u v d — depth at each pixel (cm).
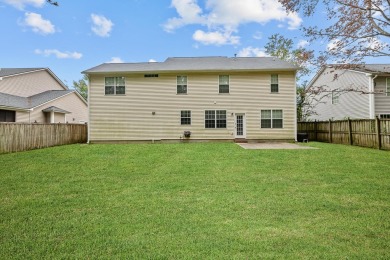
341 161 862
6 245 304
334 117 2077
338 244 299
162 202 468
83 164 859
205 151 1155
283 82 1653
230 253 281
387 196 489
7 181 637
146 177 675
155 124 1675
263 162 868
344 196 491
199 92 1673
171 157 993
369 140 1249
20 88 2358
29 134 1309
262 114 1658
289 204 447
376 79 1733
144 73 1673
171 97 1677
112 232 340
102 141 1677
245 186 575
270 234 329
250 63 1773
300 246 295
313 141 1756
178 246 299
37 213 415
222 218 387
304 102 2375
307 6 786
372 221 368
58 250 293
